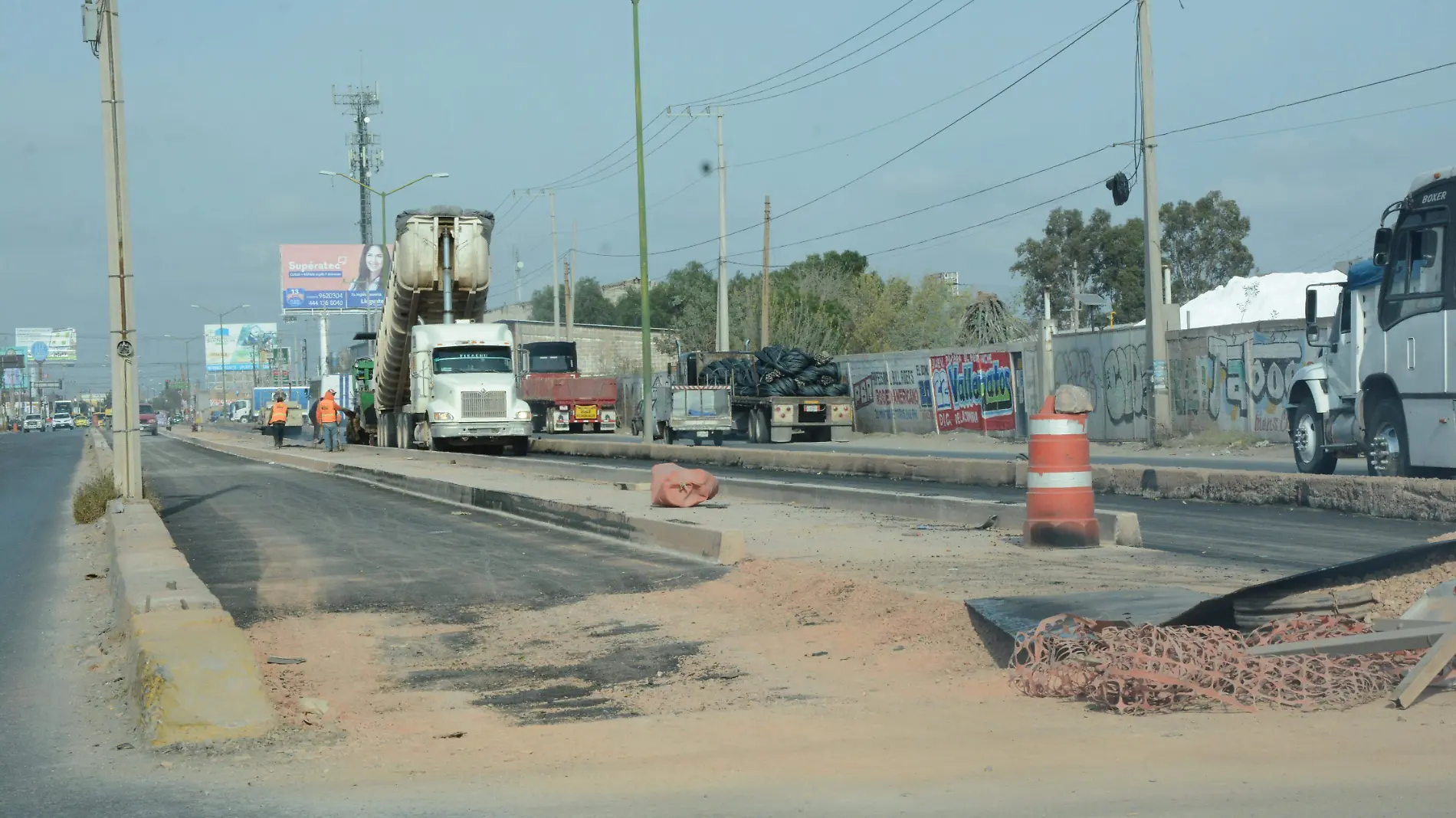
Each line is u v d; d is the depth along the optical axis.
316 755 6.48
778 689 7.83
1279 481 17.67
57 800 5.88
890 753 6.05
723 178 55.81
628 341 105.31
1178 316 36.25
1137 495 20.42
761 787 5.57
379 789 5.82
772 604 10.77
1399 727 6.03
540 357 64.75
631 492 21.88
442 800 5.60
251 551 16.06
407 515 21.09
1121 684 6.70
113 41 20.66
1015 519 14.56
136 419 21.97
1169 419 32.59
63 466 45.16
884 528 15.36
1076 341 39.81
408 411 44.22
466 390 40.88
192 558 15.43
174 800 5.76
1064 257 86.75
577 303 132.38
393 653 9.57
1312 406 20.08
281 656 9.50
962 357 45.28
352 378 60.97
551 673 8.72
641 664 8.90
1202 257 80.81
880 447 41.78
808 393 48.03
